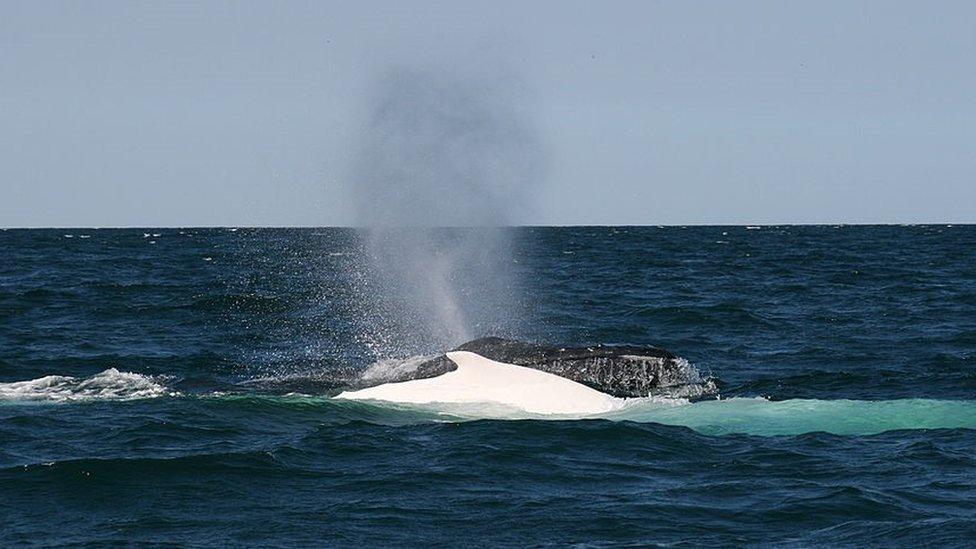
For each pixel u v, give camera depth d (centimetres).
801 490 6406
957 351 12975
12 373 11269
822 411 8638
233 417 8250
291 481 6525
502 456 7144
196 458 6806
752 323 15750
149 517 5825
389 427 8012
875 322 16025
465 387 9088
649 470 6919
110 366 11731
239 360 12225
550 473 6806
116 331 14812
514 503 6138
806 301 19325
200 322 15900
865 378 10788
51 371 11406
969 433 7956
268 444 7444
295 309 17325
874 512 5953
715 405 8862
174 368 11669
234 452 6981
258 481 6494
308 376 9750
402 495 6269
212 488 6331
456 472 6769
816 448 7506
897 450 7419
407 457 7125
